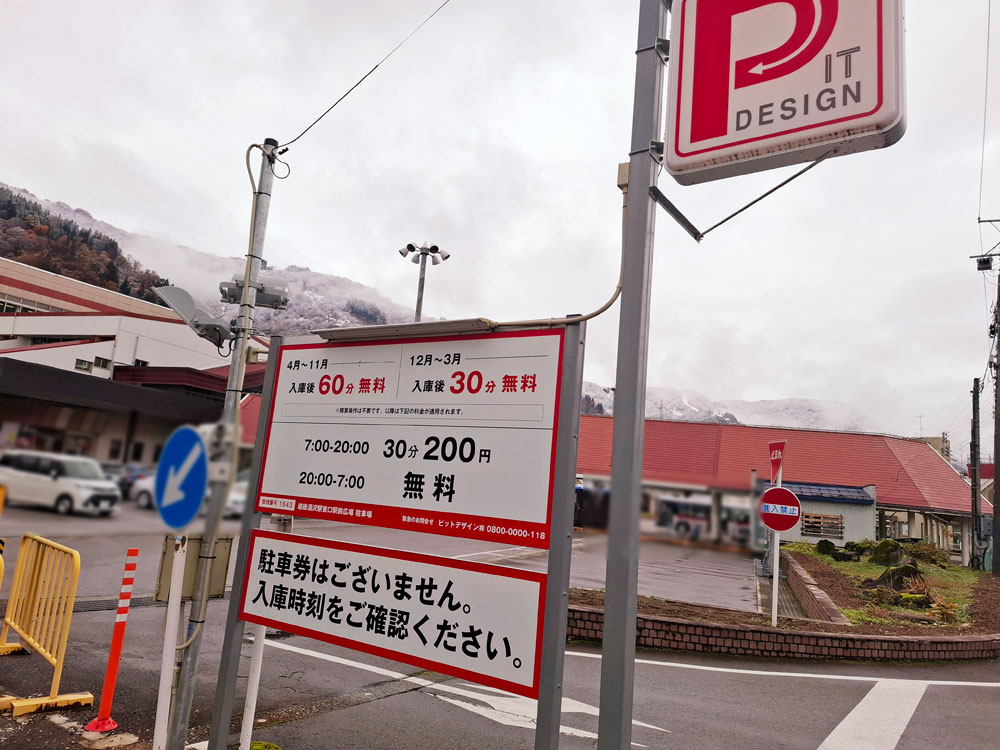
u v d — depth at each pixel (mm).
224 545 3781
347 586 3311
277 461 3762
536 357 2906
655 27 2980
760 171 2812
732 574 16781
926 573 16500
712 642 7684
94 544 11523
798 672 7094
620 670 2340
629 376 2539
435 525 3027
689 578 15508
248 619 3666
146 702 4832
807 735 5090
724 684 6441
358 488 3363
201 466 3000
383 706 5172
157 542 12500
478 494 2926
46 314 27172
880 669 7492
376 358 3494
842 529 27297
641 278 2635
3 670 5246
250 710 3648
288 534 3629
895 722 5520
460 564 2947
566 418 2734
